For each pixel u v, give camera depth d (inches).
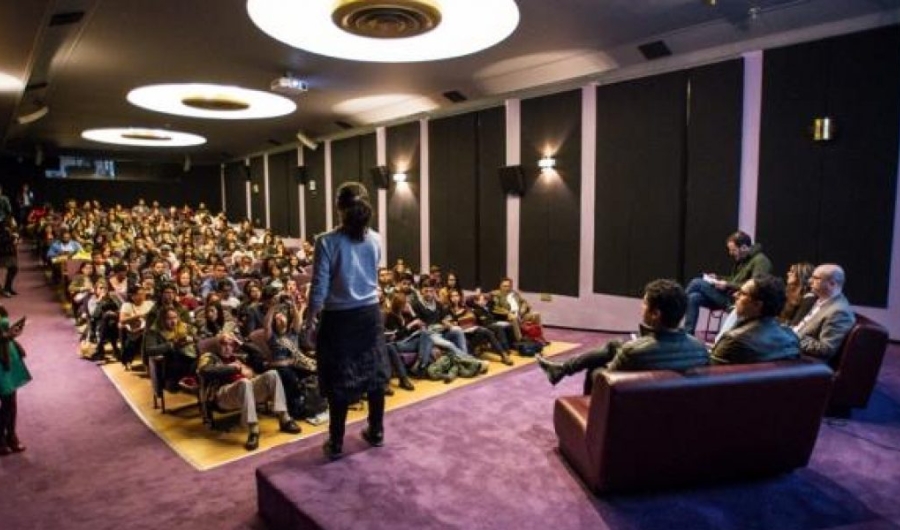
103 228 467.5
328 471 109.7
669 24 224.2
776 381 96.7
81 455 152.2
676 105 252.7
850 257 204.2
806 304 152.3
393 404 188.1
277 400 167.2
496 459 115.3
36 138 547.8
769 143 223.0
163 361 185.6
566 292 304.5
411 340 224.4
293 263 366.6
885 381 157.3
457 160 364.2
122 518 119.6
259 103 376.8
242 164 674.2
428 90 340.8
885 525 91.5
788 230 219.3
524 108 319.3
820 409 101.4
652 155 262.5
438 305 252.2
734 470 102.7
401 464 112.5
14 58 195.9
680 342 100.3
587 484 103.4
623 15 213.9
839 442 121.3
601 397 95.0
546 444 123.2
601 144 283.6
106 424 174.4
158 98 363.3
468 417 140.9
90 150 668.1
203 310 223.0
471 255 359.3
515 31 231.6
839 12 199.3
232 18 215.6
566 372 135.3
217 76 306.8
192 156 704.4
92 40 240.2
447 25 229.3
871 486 103.6
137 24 220.8
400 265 331.0
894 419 133.0
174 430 169.8
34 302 353.4
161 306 199.2
